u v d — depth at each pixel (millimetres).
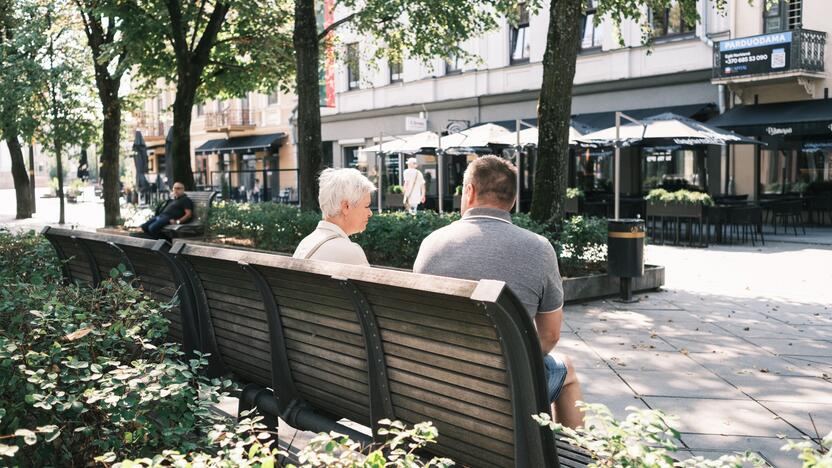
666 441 1943
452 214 10984
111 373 2791
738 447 4219
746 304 9242
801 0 21766
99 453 2965
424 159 31625
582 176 26719
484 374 2475
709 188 23719
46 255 5879
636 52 24844
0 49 21156
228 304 3889
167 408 2756
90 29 22609
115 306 3488
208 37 18281
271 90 22344
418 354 2705
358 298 2793
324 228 3910
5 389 2975
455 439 2693
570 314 8570
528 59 27938
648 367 6117
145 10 18500
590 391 5426
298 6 13945
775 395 5277
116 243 4516
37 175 100812
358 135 34844
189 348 4156
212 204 16266
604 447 1986
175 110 18328
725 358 6410
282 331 3449
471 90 29656
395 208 25656
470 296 2230
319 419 3350
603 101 26000
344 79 35031
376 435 2912
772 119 21344
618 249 9258
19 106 21469
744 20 22734
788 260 14148
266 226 13695
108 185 22453
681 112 23531
